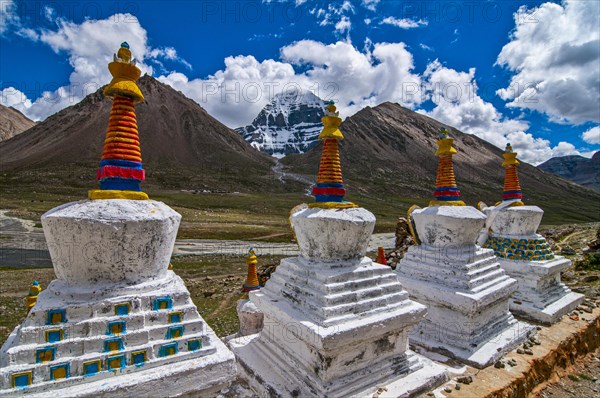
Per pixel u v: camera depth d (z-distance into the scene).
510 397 7.61
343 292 7.14
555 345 9.70
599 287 14.66
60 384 4.97
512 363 8.58
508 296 10.12
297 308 7.36
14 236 42.47
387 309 7.42
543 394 8.48
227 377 5.97
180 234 49.31
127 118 6.05
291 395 6.93
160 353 5.65
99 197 5.66
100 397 5.03
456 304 8.91
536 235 12.59
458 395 7.28
